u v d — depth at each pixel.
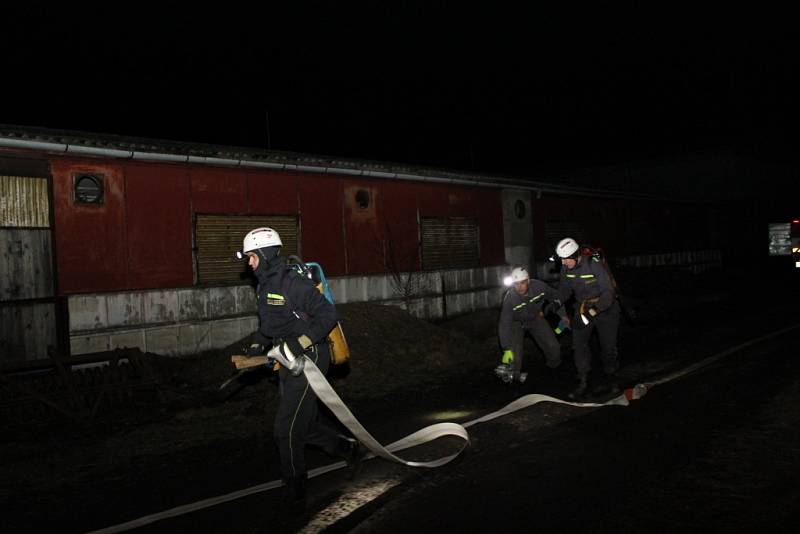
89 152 9.02
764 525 3.90
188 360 10.20
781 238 31.19
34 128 9.05
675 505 4.22
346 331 9.77
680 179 28.98
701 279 22.41
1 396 7.22
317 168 11.98
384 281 13.48
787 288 20.36
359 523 4.10
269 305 4.33
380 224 13.48
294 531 4.02
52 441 6.28
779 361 8.84
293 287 4.32
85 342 9.07
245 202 11.10
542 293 7.43
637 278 19.53
